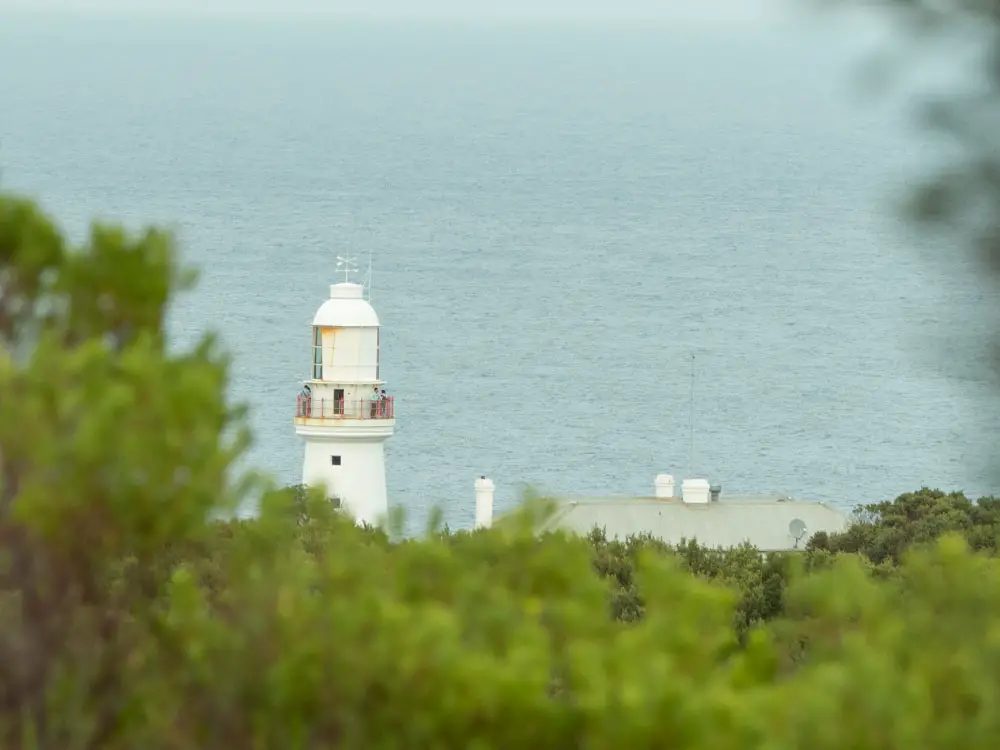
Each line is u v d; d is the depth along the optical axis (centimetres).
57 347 3703
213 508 3716
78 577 3681
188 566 4131
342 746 3753
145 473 3550
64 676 3762
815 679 3616
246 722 3825
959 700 3819
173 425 3628
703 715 3431
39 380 3578
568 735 3600
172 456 3584
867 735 3503
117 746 3828
